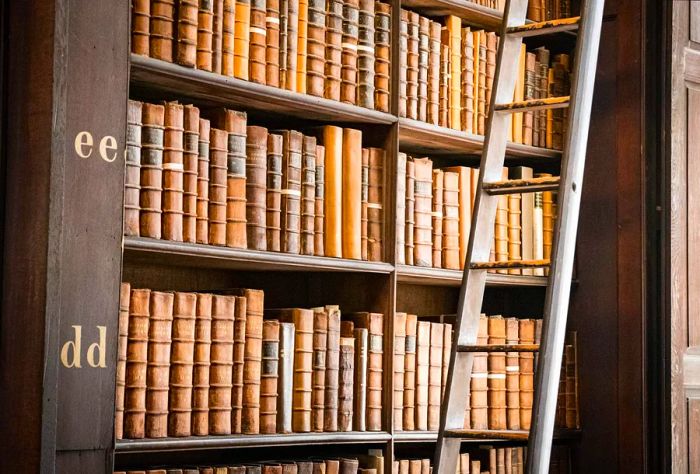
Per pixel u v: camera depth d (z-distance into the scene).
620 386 4.06
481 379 3.79
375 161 3.52
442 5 3.74
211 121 3.15
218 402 3.00
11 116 2.66
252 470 3.10
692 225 4.09
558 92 4.16
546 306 2.89
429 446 4.03
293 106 3.29
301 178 3.29
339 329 3.34
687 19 4.11
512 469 3.89
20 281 2.61
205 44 3.03
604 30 4.20
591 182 4.20
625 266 4.09
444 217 3.73
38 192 2.60
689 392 4.05
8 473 2.58
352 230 3.41
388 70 3.55
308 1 3.32
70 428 2.61
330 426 3.29
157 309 2.88
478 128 3.84
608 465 4.06
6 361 2.61
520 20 3.30
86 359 2.65
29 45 2.65
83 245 2.65
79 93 2.66
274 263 3.19
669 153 4.03
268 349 3.15
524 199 4.02
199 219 3.01
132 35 2.88
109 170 2.71
